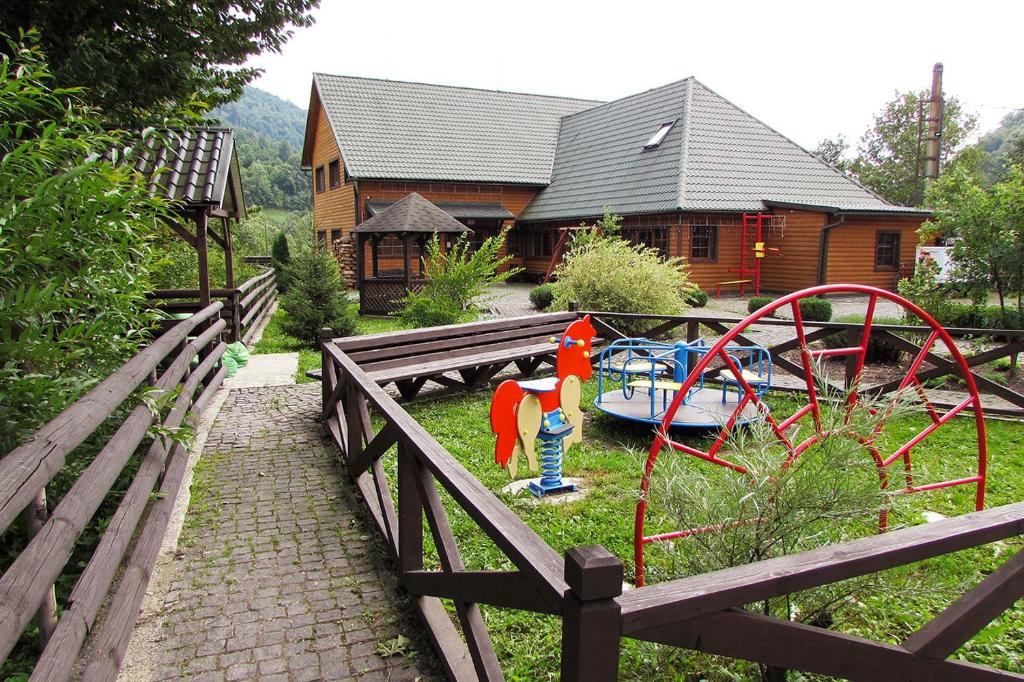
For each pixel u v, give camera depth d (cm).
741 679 229
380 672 253
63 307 304
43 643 232
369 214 2275
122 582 269
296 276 1144
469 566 343
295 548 355
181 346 540
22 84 316
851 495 230
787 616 220
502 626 289
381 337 632
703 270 1936
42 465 187
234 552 350
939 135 2170
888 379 808
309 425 597
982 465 370
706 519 237
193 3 786
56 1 659
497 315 1533
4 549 303
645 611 138
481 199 2452
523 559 166
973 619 181
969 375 359
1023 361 888
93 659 216
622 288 1085
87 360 343
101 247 316
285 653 264
